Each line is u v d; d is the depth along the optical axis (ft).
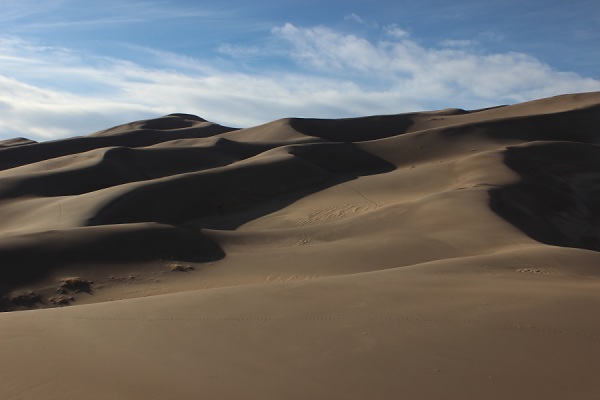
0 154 286.46
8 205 145.18
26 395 21.94
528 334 29.07
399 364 25.13
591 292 39.19
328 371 24.45
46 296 67.00
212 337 29.37
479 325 30.66
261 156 187.62
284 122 294.46
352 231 94.43
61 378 23.70
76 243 78.69
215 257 83.61
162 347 27.91
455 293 38.70
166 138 341.00
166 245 83.25
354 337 28.91
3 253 72.79
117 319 33.04
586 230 125.29
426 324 30.94
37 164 211.20
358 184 158.20
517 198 122.11
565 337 28.58
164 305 36.50
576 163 173.06
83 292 69.00
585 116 255.91
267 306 35.50
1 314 35.78
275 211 140.77
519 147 174.50
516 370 24.31
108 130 411.13
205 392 22.29
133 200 134.31
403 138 214.90
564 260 61.00
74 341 28.91
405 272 50.01
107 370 24.70
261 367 25.02
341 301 36.52
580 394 21.89
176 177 149.38
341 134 296.30
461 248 80.59
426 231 90.79
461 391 22.26
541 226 111.75
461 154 200.34
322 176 173.68
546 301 35.83
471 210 98.78
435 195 111.45
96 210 124.88
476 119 302.25
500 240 82.79
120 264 76.54
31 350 27.43
